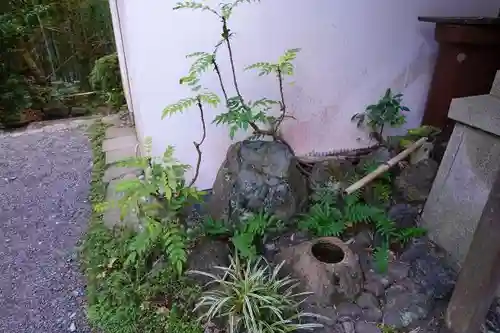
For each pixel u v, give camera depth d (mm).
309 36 2406
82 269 2090
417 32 2652
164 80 2213
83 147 3711
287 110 2574
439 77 2705
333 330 1627
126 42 2322
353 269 1771
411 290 1801
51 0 5328
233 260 1825
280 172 2094
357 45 2551
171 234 1838
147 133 2330
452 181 1970
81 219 2551
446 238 2004
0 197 2842
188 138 2410
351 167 2561
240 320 1556
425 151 2436
